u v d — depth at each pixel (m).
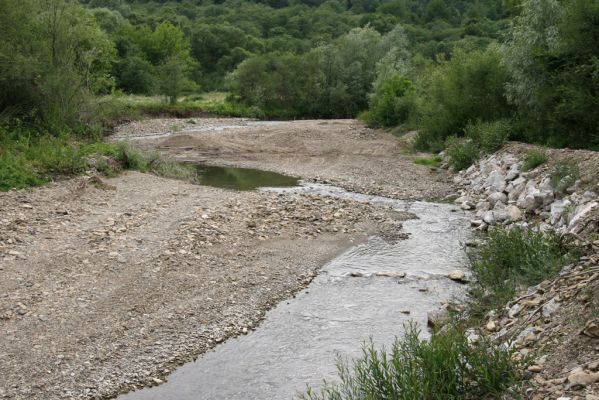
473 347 6.09
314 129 34.19
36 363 6.97
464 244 12.41
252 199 15.59
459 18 98.94
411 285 10.09
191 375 6.98
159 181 17.45
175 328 8.07
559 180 13.30
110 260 10.23
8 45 22.38
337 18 102.06
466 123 24.42
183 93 62.91
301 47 83.38
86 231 11.66
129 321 8.14
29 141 19.50
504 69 22.88
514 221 13.13
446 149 23.28
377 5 112.69
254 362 7.30
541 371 5.31
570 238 8.73
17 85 22.53
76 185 15.22
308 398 6.37
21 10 22.94
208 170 22.56
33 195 13.91
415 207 16.14
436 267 11.05
